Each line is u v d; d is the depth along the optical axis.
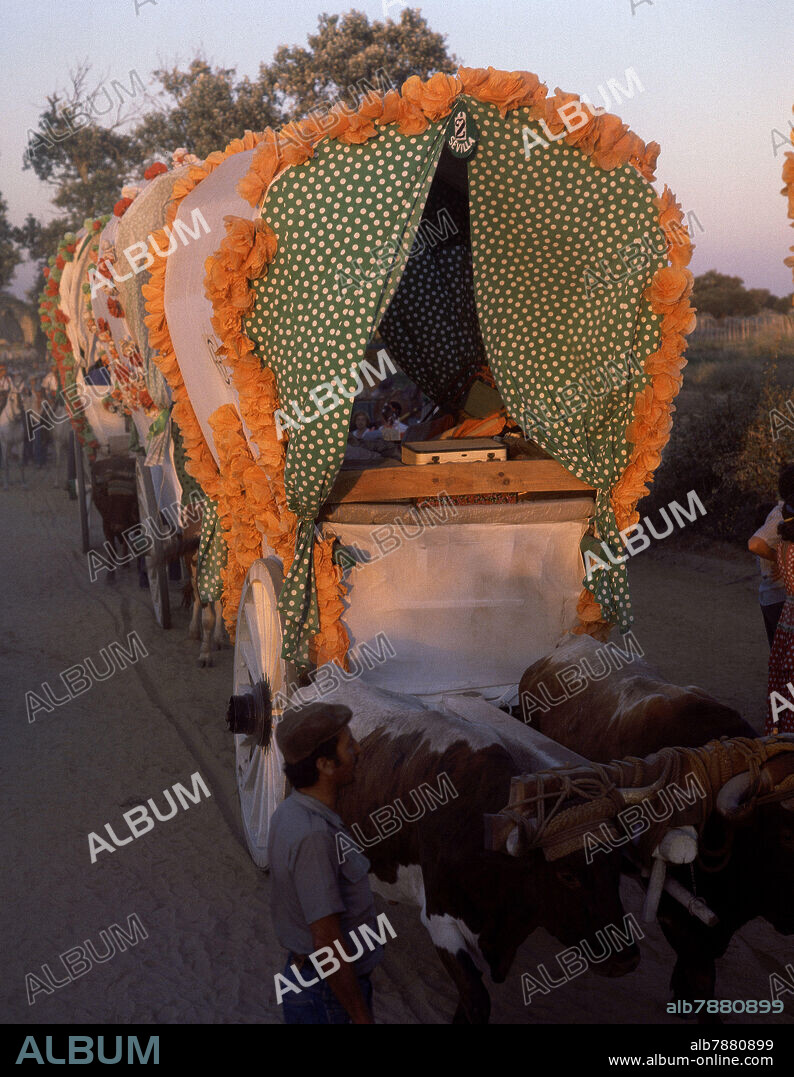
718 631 9.38
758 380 15.66
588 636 4.45
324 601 4.39
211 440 5.61
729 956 4.38
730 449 13.00
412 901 3.66
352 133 3.90
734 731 3.47
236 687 5.46
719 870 3.25
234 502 4.87
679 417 14.28
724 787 3.09
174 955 4.52
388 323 6.11
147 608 11.16
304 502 4.15
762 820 3.18
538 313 4.63
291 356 4.04
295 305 4.02
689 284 4.28
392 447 5.29
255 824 5.15
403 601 4.60
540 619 4.80
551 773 2.95
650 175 4.29
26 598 11.76
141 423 9.64
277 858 2.82
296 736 2.82
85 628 10.35
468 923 3.22
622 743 3.72
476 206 4.34
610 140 4.12
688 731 3.51
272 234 4.05
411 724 3.69
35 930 4.75
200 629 9.75
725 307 43.28
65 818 5.98
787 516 5.17
